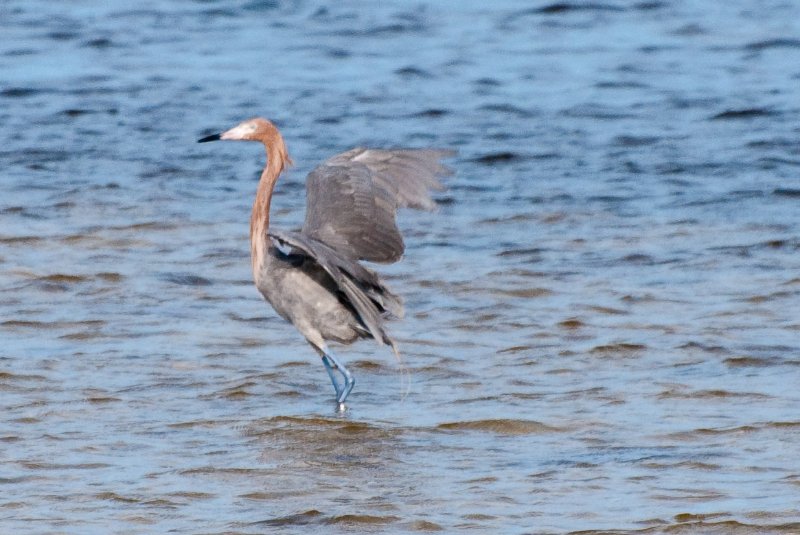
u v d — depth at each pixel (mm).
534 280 16609
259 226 12734
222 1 37750
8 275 16672
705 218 19375
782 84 28250
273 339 14547
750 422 11797
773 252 17594
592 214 19766
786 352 13820
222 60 31141
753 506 9930
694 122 25422
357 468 10914
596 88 28312
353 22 35219
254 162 23047
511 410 12305
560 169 22391
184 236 18562
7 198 20391
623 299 15797
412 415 12266
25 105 27062
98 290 16156
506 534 9508
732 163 22484
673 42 32531
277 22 35312
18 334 14547
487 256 17719
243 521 9781
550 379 13234
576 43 32656
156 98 27609
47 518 9836
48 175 21922
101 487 10469
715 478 10547
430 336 14602
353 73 29891
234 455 11234
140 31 34094
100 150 23656
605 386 12945
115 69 30141
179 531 9594
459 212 20000
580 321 14961
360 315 11945
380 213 12172
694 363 13594
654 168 22312
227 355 13977
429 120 25844
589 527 9617
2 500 10188
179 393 12844
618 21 34969
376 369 13625
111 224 19031
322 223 12141
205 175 22109
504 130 25000
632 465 10859
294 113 26391
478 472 10797
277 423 12031
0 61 30781
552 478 10617
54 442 11500
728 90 27844
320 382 13273
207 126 25422
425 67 30375
